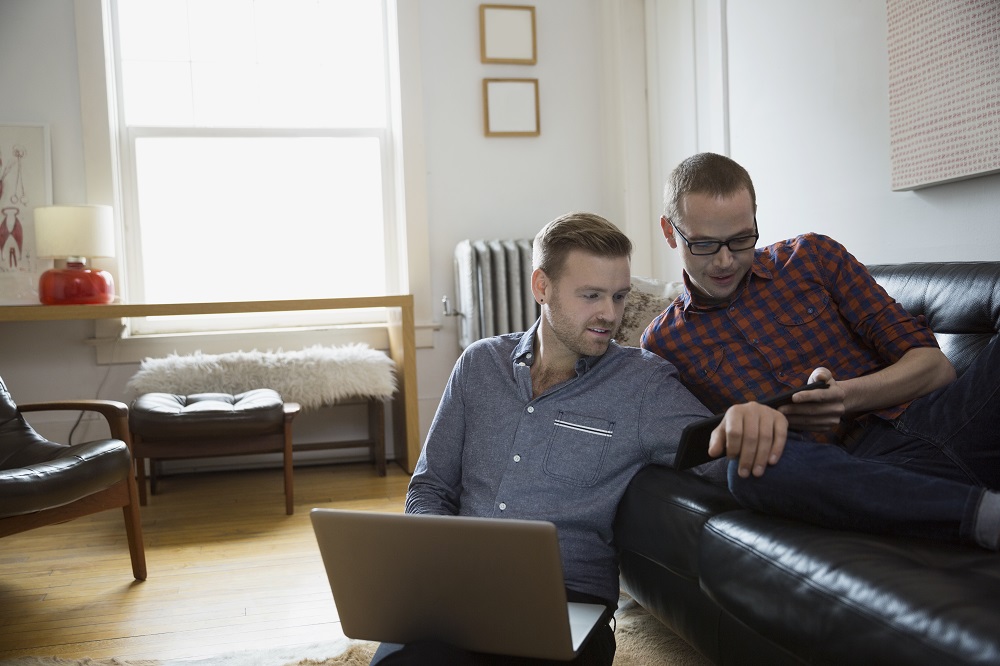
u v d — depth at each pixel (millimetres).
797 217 3328
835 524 1217
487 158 4684
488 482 1480
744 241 1674
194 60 4523
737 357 1791
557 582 1051
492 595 1100
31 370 4250
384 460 4219
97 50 4215
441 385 4648
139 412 3549
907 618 952
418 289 4578
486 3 4629
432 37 4598
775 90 3432
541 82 4738
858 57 2902
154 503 3766
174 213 4531
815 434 1590
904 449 1492
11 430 2766
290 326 4660
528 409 1475
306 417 4559
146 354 4363
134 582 2688
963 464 1427
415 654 1096
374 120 4734
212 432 3518
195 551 3020
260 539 3156
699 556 1339
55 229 3951
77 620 2361
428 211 4637
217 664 2035
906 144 2621
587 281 1387
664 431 1442
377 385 4094
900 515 1159
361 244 4738
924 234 2646
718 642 1518
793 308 1794
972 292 1899
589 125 4801
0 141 4148
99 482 2510
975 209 2441
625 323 2756
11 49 4172
